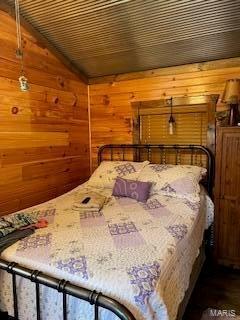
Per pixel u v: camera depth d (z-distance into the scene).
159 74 3.08
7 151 2.45
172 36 2.46
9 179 2.48
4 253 1.50
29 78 2.63
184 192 2.50
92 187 2.98
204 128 2.91
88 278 1.25
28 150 2.67
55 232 1.76
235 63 2.70
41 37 2.68
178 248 1.60
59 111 3.05
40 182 2.83
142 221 1.95
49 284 1.20
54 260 1.39
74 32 2.57
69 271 1.30
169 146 3.09
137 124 3.26
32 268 1.38
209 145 2.88
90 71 3.34
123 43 2.66
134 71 3.22
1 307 1.52
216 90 2.81
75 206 2.29
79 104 3.38
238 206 2.43
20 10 2.33
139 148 3.29
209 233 2.71
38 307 1.33
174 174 2.69
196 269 2.18
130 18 2.26
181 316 1.67
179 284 1.52
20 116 2.56
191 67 2.91
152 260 1.39
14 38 2.45
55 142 3.01
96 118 3.54
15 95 2.50
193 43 2.54
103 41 2.66
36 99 2.73
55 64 2.95
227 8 2.03
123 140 3.39
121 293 1.17
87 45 2.77
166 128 3.12
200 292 2.20
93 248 1.51
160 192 2.62
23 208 2.63
